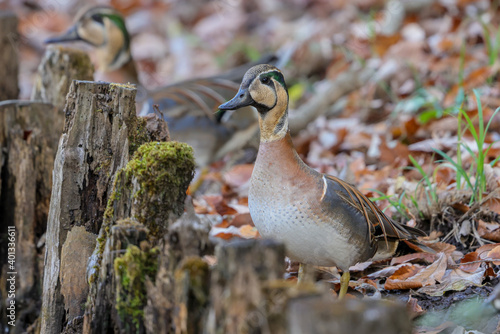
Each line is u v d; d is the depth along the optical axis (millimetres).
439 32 14156
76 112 6336
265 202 5941
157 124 6586
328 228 5859
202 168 11477
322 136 11820
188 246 4891
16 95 11266
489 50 11641
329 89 13156
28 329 7848
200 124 11336
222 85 11461
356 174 9719
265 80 5871
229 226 8641
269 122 5922
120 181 5801
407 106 11359
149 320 5062
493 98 10484
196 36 19359
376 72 13156
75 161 6355
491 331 5672
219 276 4375
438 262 6691
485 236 7211
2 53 10914
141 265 5133
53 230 6453
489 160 9078
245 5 20406
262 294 4281
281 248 4383
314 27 17000
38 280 8266
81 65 9508
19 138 8148
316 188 5871
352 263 6176
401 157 9695
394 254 6723
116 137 6320
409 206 7965
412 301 6164
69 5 21781
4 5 21641
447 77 12133
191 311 4633
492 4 13266
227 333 4344
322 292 4121
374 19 15773
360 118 12344
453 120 10102
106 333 5367
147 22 20594
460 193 7746
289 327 4074
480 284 6312
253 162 12172
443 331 5738
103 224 5926
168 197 5660
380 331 3646
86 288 6379
